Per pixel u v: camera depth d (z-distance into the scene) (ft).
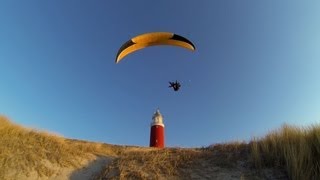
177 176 47.52
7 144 51.26
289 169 44.11
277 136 52.34
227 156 51.70
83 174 51.31
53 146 55.52
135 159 53.57
